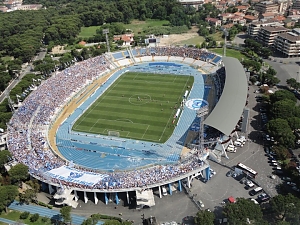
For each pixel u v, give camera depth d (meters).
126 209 117.19
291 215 100.50
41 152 143.25
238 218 99.19
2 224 112.31
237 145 148.12
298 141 147.62
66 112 189.62
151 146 152.38
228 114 151.62
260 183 123.50
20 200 123.38
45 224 111.56
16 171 124.88
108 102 198.38
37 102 189.62
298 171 124.50
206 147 144.62
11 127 163.00
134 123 172.75
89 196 124.62
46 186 130.38
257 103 187.38
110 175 126.12
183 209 115.06
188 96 199.50
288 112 156.25
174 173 122.50
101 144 157.00
